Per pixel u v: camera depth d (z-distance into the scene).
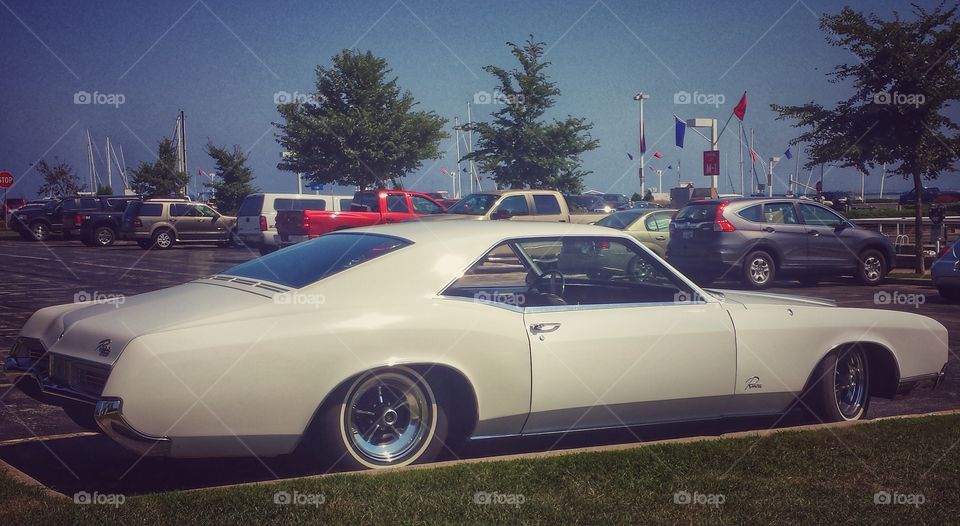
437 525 3.61
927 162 17.86
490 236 4.96
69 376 4.32
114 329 4.20
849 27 17.22
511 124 27.11
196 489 4.13
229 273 5.00
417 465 4.49
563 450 4.77
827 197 63.38
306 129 34.16
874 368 5.95
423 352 4.44
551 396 4.78
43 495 3.98
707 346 5.16
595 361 4.86
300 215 22.80
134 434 3.94
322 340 4.22
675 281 5.29
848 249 16.73
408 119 35.50
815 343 5.49
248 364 4.08
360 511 3.75
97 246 32.75
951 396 7.09
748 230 16.05
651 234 19.11
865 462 4.58
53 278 18.16
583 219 21.34
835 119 18.16
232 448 4.14
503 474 4.29
